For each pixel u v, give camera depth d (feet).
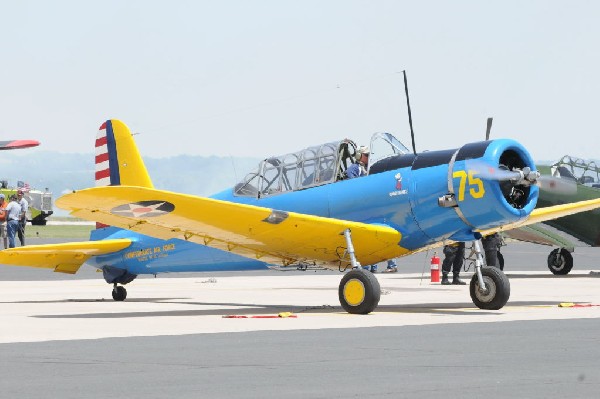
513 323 122.11
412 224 144.05
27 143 548.72
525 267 299.58
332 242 144.05
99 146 183.21
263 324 122.83
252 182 156.46
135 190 128.77
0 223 329.93
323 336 107.96
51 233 582.76
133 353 93.40
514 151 141.38
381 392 71.67
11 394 71.36
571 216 257.96
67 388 73.77
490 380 76.59
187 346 98.89
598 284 213.46
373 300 136.56
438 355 91.35
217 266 163.73
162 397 70.08
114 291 172.86
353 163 150.30
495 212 138.62
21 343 101.76
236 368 83.51
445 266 214.07
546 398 68.95
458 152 141.59
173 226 143.33
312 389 73.05
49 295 184.55
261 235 142.72
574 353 92.27
